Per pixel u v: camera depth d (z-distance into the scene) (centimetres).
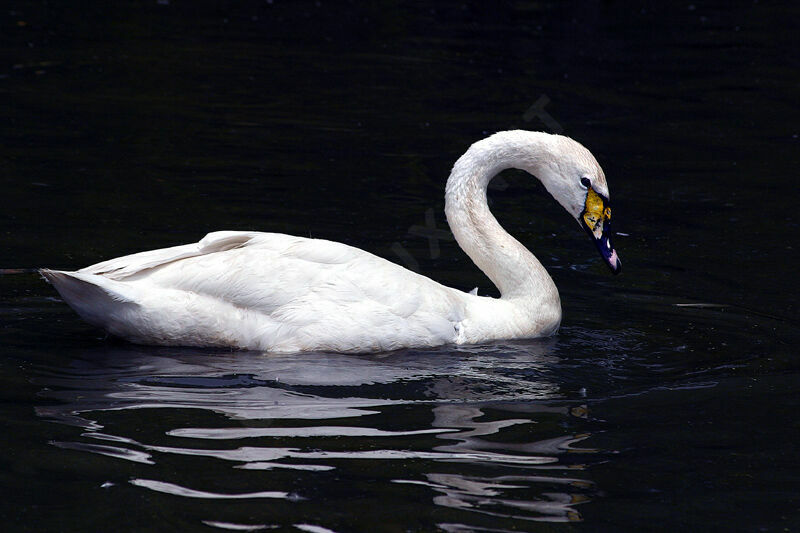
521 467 820
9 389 936
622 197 1717
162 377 985
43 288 1223
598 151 1962
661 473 817
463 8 3366
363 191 1684
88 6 3162
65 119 2008
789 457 851
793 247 1485
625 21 3181
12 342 1062
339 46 2820
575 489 786
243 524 712
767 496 782
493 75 2531
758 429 905
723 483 803
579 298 1305
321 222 1522
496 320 1162
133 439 840
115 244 1371
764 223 1590
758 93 2398
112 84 2305
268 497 751
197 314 1049
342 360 1062
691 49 2827
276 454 823
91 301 1037
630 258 1454
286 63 2609
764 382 1023
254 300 1066
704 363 1081
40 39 2702
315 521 721
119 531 699
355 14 3247
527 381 1022
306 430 874
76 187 1614
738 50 2814
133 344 1071
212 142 1925
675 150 1981
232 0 3409
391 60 2678
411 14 3266
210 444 837
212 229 1459
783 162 1906
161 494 750
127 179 1673
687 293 1315
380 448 845
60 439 834
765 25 3134
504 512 745
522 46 2855
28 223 1438
